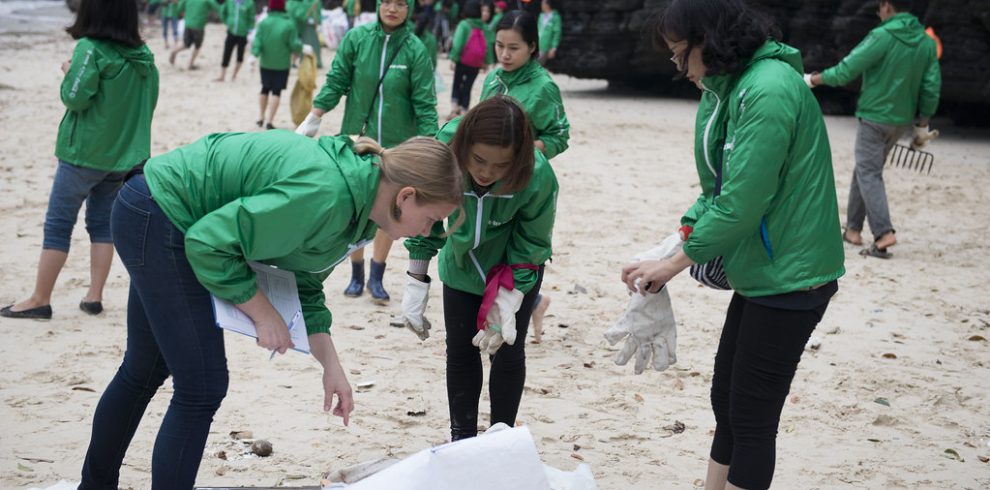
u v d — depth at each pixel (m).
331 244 3.38
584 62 22.56
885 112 9.38
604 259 8.94
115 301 7.07
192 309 3.41
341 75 7.14
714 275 3.98
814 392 5.97
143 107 6.45
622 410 5.55
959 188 13.02
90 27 6.16
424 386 5.72
